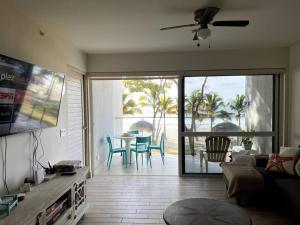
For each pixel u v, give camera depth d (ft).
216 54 15.30
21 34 8.46
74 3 8.00
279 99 15.43
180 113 16.05
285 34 11.96
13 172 8.02
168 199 12.12
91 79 16.26
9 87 7.06
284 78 15.14
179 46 14.05
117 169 17.95
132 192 13.14
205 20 8.79
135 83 28.35
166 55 15.56
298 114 14.06
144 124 26.50
